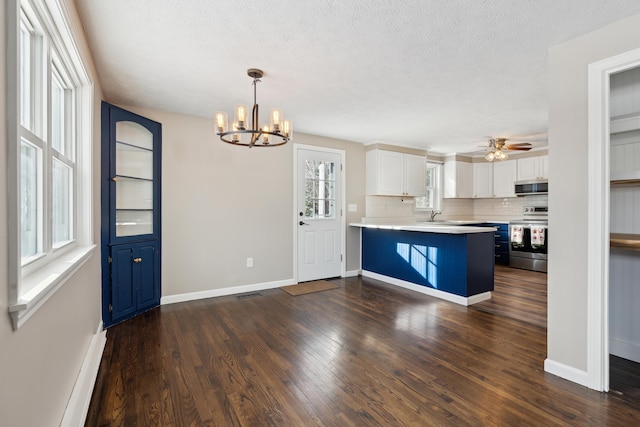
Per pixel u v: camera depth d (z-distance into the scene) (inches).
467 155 264.2
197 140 155.6
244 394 78.1
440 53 92.4
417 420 68.8
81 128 92.0
